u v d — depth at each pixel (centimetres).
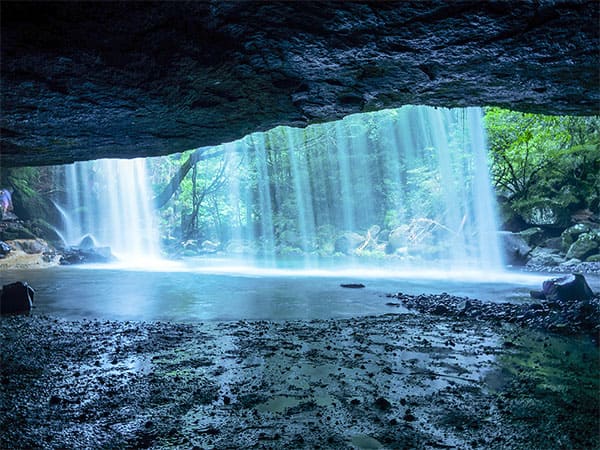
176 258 2788
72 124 500
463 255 2206
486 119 2402
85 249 2322
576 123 2289
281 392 376
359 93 478
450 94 501
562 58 388
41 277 1466
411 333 610
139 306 856
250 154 3662
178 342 553
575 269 1691
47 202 2666
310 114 549
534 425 313
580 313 684
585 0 300
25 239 2302
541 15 318
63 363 462
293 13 307
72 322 689
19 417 323
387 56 379
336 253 2959
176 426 309
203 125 558
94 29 301
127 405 347
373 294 1030
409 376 421
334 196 3488
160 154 729
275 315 753
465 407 344
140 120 506
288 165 3634
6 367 446
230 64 378
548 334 611
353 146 3491
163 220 3681
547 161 2241
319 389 384
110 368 446
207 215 3831
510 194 2323
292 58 378
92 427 308
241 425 311
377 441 287
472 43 357
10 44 308
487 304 819
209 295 1023
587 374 430
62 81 375
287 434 296
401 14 312
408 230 2773
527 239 2047
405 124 3281
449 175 2758
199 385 393
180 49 339
